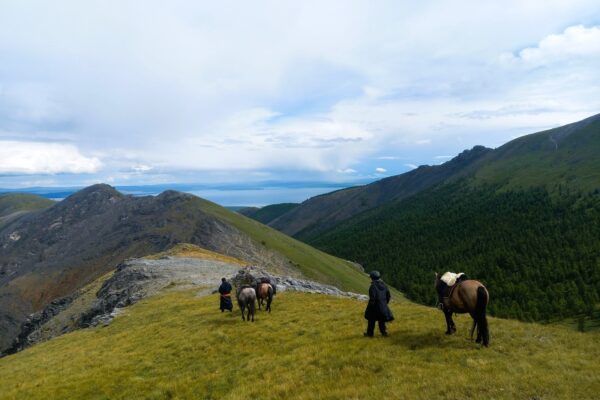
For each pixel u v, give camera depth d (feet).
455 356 48.98
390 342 57.36
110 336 99.86
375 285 61.41
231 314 95.14
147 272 199.00
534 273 580.30
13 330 442.50
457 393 37.93
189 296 139.95
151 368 65.51
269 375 52.42
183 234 541.34
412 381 42.47
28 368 80.23
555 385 38.63
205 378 55.93
